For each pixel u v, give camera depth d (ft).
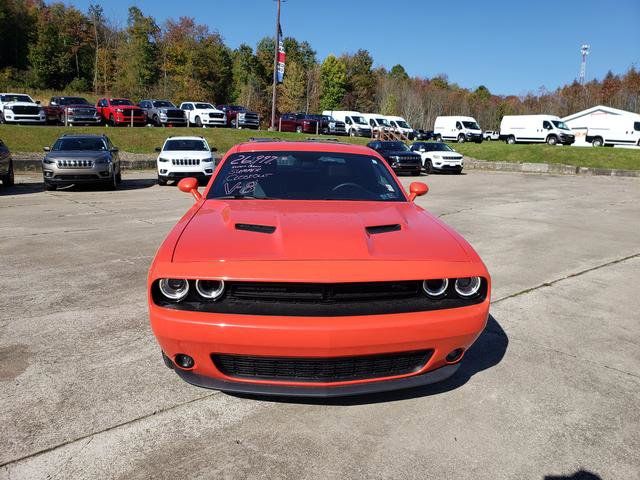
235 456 7.64
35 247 21.40
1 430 8.14
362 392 7.99
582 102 226.38
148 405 9.00
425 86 313.94
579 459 7.77
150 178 60.03
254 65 256.52
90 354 10.98
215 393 9.48
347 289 7.78
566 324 13.57
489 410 9.09
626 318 14.14
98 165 43.42
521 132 118.21
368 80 292.20
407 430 8.41
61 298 14.67
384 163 13.66
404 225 9.70
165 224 27.63
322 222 9.39
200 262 7.90
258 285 7.75
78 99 101.81
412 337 7.79
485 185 57.57
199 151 52.54
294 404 9.16
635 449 8.04
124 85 205.87
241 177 12.34
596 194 49.24
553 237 26.17
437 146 78.18
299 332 7.43
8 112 79.00
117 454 7.63
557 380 10.32
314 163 12.95
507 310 14.60
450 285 8.28
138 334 12.12
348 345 7.55
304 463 7.52
